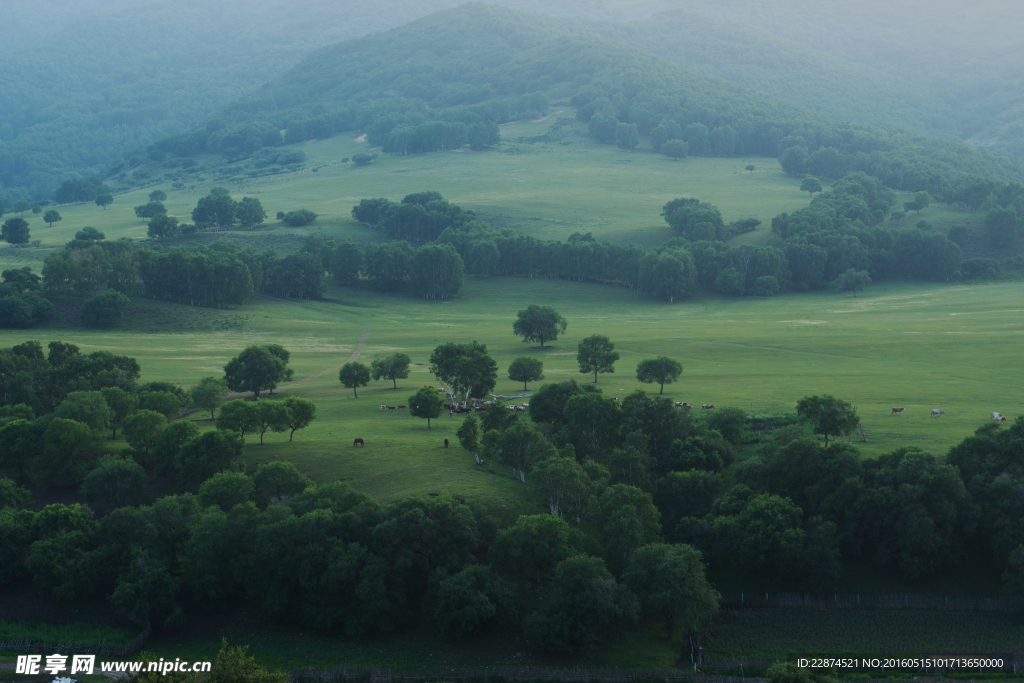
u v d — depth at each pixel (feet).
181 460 314.55
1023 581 246.06
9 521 272.31
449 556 256.11
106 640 240.12
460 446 347.77
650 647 241.14
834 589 264.72
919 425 359.05
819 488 289.12
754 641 242.17
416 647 240.12
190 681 190.80
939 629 244.22
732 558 275.59
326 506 276.00
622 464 314.96
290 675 225.35
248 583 258.57
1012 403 403.13
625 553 264.52
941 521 266.57
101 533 268.41
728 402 420.77
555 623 233.76
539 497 300.20
